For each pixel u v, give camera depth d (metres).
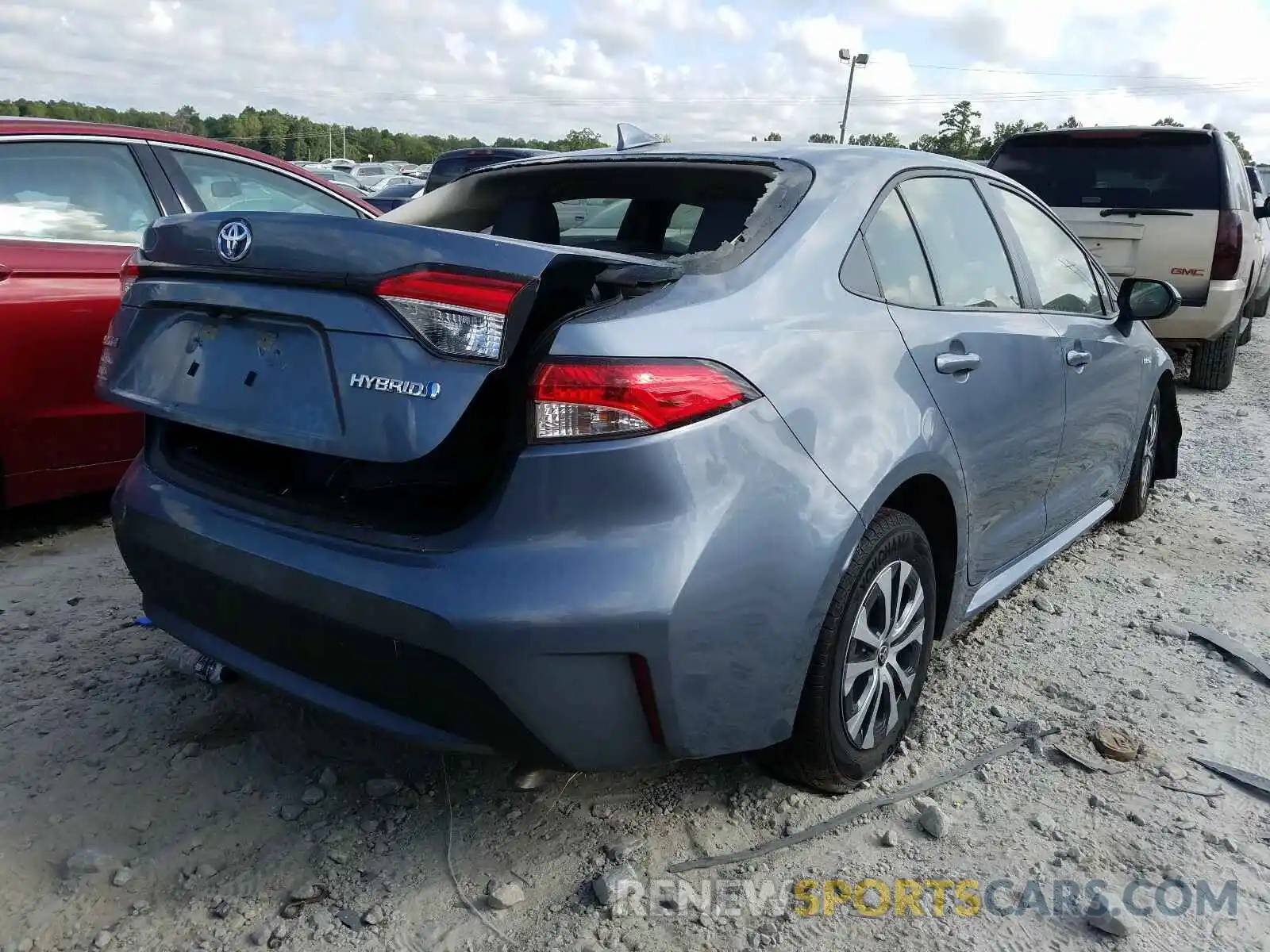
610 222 3.63
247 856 2.39
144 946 2.12
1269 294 12.69
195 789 2.62
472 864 2.37
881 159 2.97
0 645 3.36
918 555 2.70
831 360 2.42
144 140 4.66
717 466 2.10
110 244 4.39
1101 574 4.25
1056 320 3.62
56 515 4.71
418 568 2.07
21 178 4.20
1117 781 2.75
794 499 2.22
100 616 3.61
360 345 2.06
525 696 2.01
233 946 2.12
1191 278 7.38
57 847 2.39
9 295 4.01
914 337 2.72
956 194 3.28
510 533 2.04
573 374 2.00
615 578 1.99
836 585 2.32
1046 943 2.18
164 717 2.95
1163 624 3.71
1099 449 4.05
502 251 2.00
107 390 2.58
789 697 2.31
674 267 2.27
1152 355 4.53
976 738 2.95
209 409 2.30
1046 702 3.16
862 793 2.66
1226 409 7.64
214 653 2.51
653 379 2.03
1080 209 7.63
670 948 2.14
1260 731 3.03
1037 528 3.60
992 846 2.47
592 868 2.37
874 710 2.62
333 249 2.12
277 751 2.80
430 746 2.16
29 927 2.15
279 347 2.21
